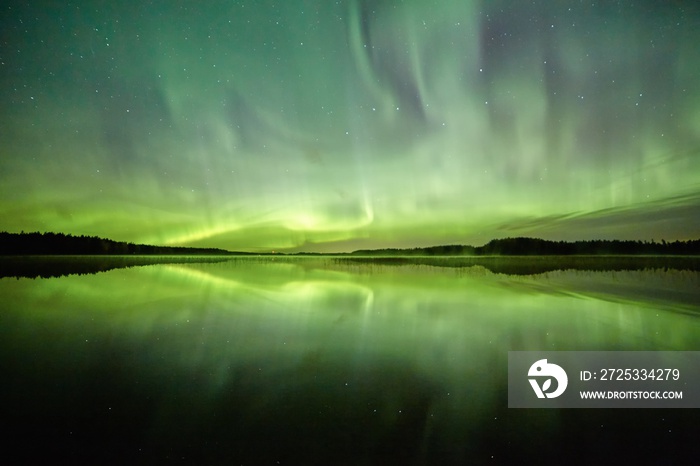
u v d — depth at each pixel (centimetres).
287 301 962
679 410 360
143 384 413
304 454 285
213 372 450
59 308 859
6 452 287
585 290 1081
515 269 1966
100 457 282
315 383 416
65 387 405
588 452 294
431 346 552
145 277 1620
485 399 379
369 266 2627
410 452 290
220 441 302
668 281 1262
